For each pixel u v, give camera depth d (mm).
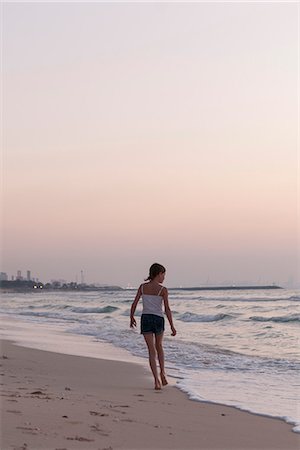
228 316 31188
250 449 5324
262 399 8242
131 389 8914
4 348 15203
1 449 4441
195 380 10102
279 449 5391
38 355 13695
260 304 53188
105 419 5977
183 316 33250
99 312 45812
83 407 6602
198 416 6758
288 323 27156
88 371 11102
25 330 23531
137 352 15133
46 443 4719
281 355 14281
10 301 86062
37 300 90438
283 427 6363
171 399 7996
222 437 5734
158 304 9383
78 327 25469
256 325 26031
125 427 5699
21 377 9641
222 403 7758
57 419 5672
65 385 8938
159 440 5324
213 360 13094
